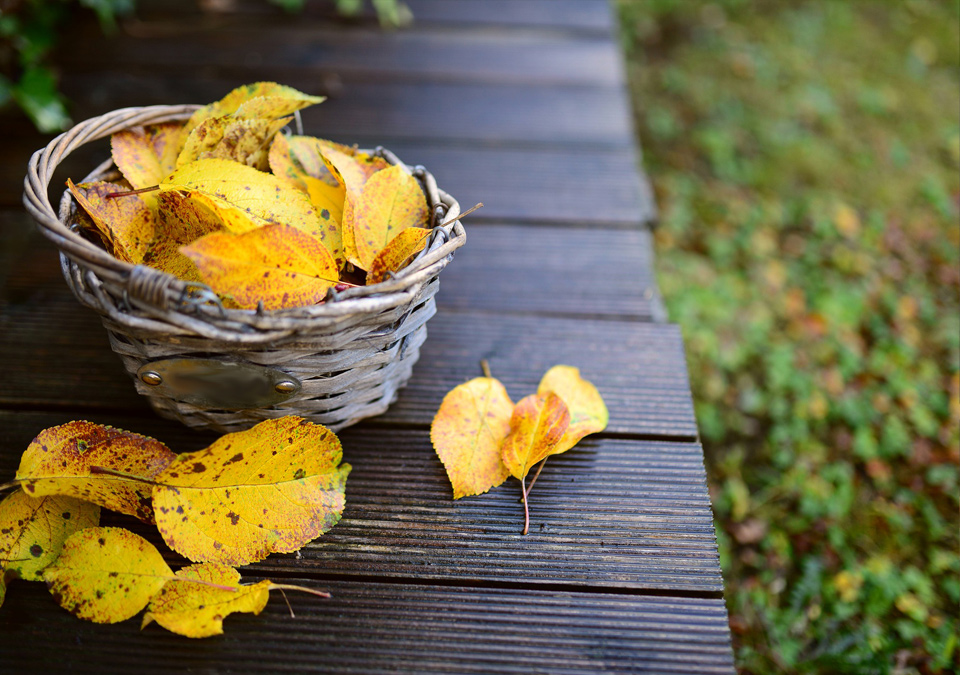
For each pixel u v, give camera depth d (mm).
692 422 685
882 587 768
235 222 588
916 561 789
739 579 784
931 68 1430
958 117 1319
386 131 885
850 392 904
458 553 620
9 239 768
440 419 650
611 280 778
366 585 607
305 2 1072
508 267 782
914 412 883
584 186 850
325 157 632
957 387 906
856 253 1083
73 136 610
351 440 663
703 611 606
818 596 765
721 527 815
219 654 584
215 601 583
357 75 958
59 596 581
